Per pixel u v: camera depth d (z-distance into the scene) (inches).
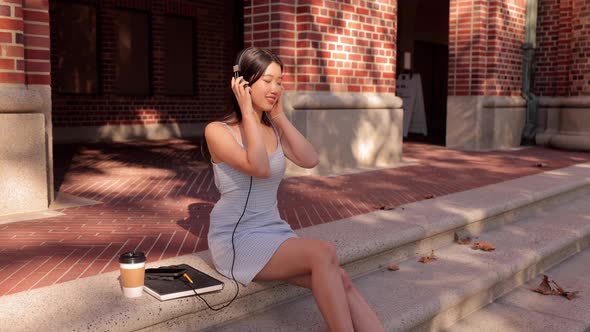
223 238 122.0
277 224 124.5
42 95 203.0
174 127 569.3
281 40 279.4
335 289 105.2
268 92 117.0
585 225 217.6
